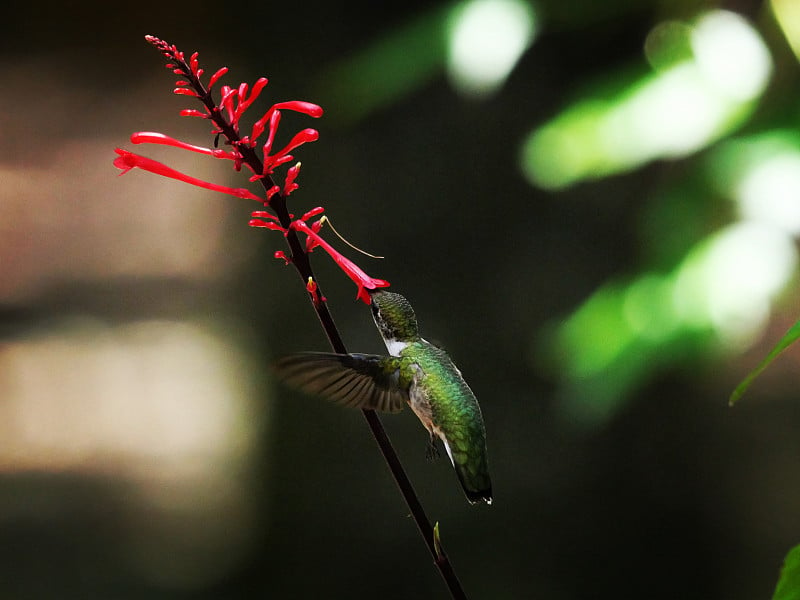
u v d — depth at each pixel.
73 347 5.37
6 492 4.11
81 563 3.59
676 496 2.34
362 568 2.47
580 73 2.29
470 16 2.06
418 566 2.44
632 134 2.04
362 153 2.35
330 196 2.36
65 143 6.74
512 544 2.35
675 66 2.05
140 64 6.57
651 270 2.06
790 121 2.04
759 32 2.05
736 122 2.04
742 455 2.39
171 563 3.58
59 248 6.31
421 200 2.33
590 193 2.28
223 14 2.47
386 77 2.07
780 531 2.36
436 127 2.32
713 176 2.04
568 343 2.06
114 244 6.35
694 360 2.07
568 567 2.35
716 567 2.35
